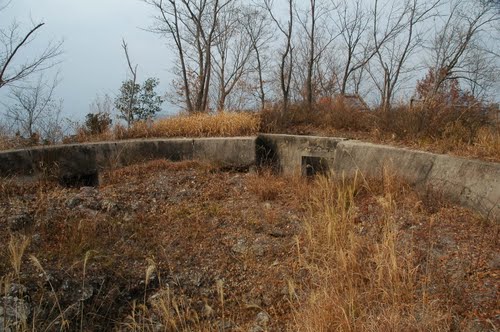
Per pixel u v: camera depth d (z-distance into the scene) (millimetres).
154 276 4375
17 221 5055
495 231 4305
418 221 4789
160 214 5871
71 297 3896
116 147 8039
